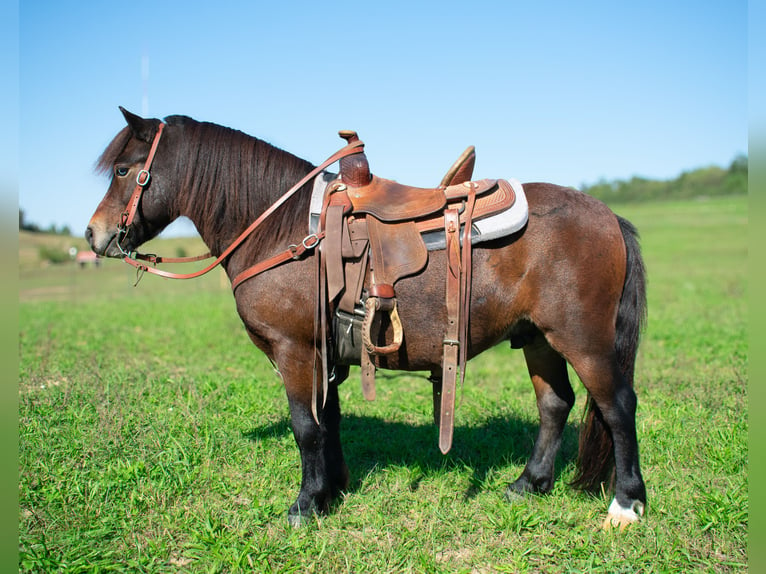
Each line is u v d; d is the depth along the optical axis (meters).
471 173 3.14
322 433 3.12
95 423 4.09
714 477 3.46
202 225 3.18
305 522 3.02
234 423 4.35
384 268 2.83
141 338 8.42
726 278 16.58
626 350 3.00
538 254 2.84
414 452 4.00
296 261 2.92
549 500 3.29
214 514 3.07
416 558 2.74
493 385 6.06
